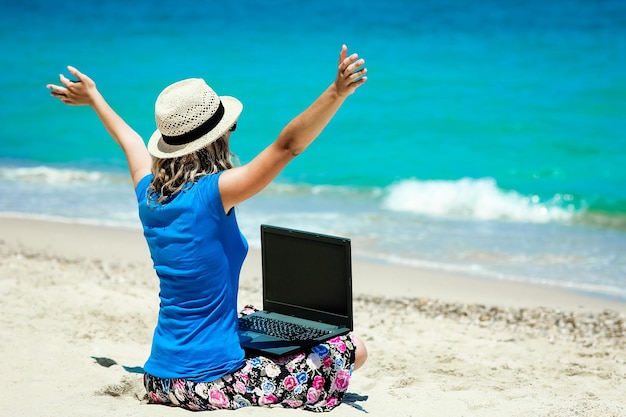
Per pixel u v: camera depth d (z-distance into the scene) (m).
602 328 9.35
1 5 40.78
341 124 23.56
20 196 16.22
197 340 4.95
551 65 29.16
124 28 36.28
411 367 6.94
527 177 18.83
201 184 4.84
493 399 5.89
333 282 5.33
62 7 40.38
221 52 31.89
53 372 6.05
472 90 26.67
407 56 30.78
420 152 21.00
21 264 10.37
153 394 5.18
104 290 8.90
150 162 5.55
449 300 10.59
